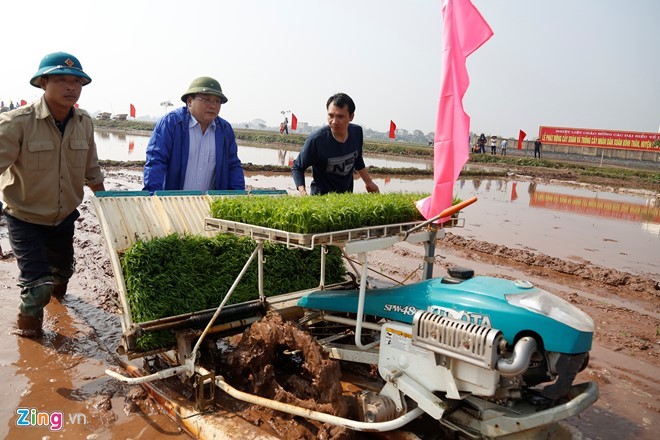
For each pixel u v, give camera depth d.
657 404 3.91
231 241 4.34
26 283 4.70
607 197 19.59
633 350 4.90
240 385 3.72
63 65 4.50
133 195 4.41
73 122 4.92
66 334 4.93
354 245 3.13
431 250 3.65
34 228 4.83
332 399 3.11
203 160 5.51
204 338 3.84
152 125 65.50
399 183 20.56
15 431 3.35
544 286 6.92
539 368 2.77
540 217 13.43
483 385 2.68
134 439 3.32
